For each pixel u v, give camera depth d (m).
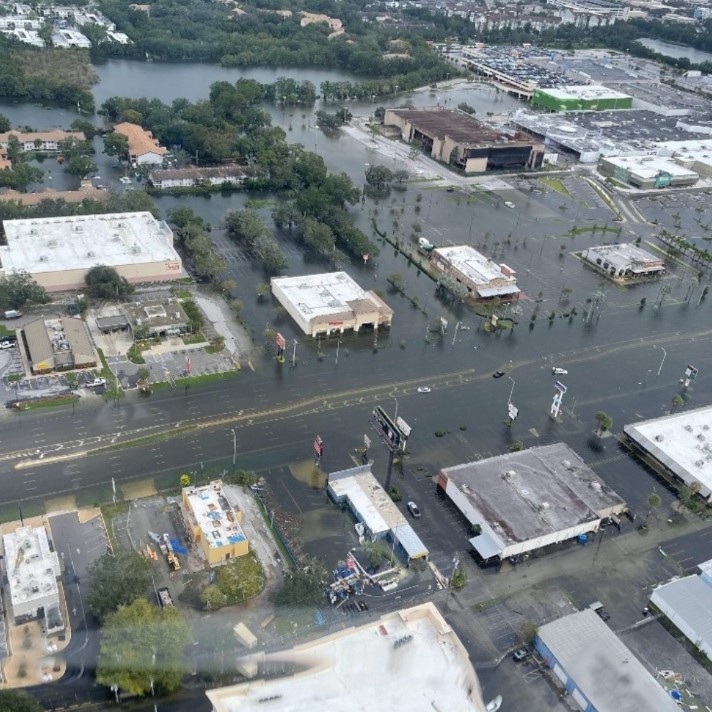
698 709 131.75
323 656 117.38
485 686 131.00
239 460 177.38
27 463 169.25
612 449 195.25
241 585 142.50
